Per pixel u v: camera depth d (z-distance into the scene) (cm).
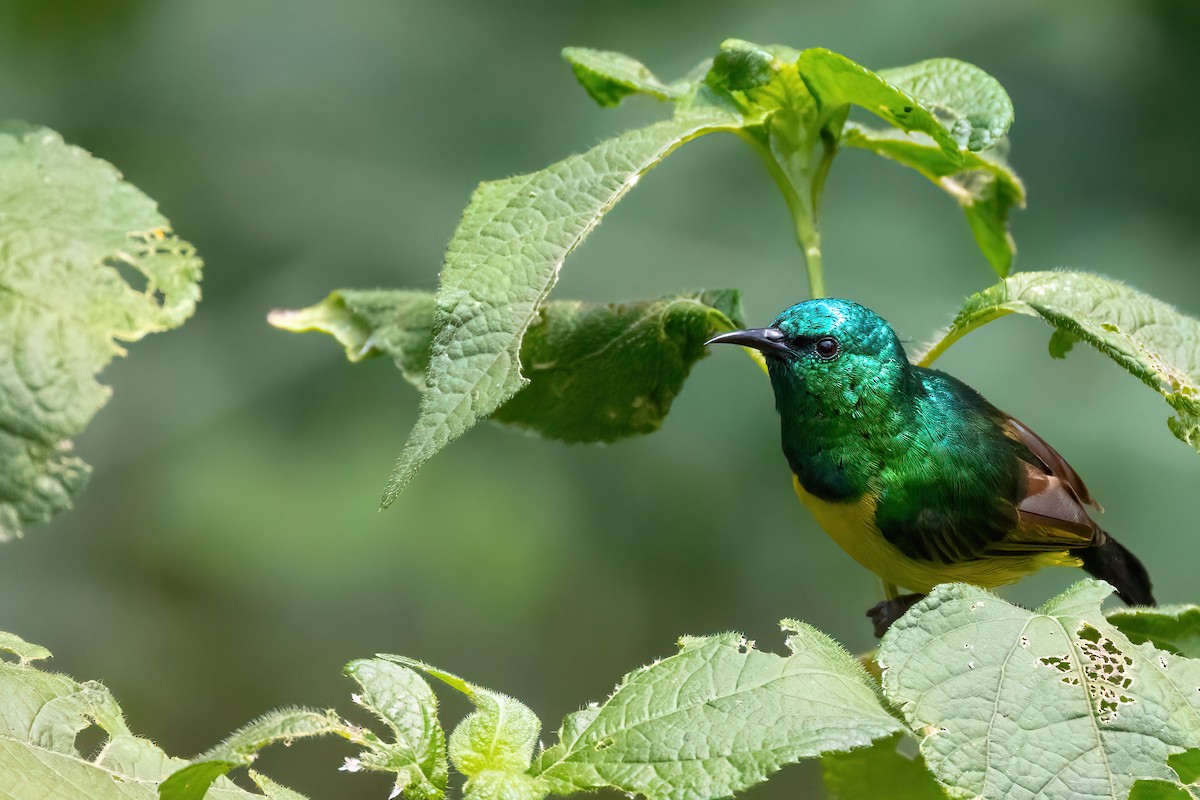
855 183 1298
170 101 1422
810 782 1220
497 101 1427
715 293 599
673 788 330
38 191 389
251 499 1278
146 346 1352
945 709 367
